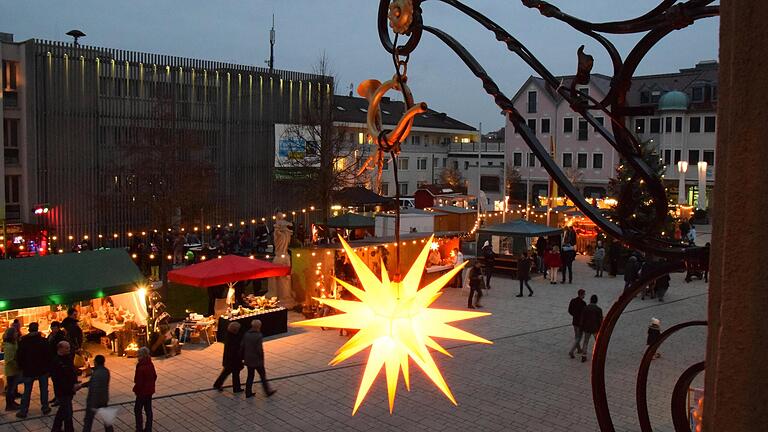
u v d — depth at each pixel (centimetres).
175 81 3656
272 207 4066
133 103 3478
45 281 1420
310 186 3503
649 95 5116
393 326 326
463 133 6569
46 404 1223
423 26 290
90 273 1502
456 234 2650
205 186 2675
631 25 235
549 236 2939
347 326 329
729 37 172
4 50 3130
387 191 5797
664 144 4950
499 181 6097
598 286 2523
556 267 2570
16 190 3216
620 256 2820
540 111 5566
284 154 4038
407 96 304
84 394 1329
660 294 2227
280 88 4088
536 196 5656
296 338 1744
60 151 3247
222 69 3850
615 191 2989
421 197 4300
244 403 1276
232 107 3906
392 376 319
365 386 314
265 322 1759
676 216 3048
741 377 164
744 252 164
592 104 262
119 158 3284
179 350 1619
